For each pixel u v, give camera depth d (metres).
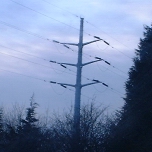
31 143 23.11
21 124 25.98
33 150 22.95
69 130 21.70
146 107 25.20
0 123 26.86
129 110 25.16
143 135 23.69
